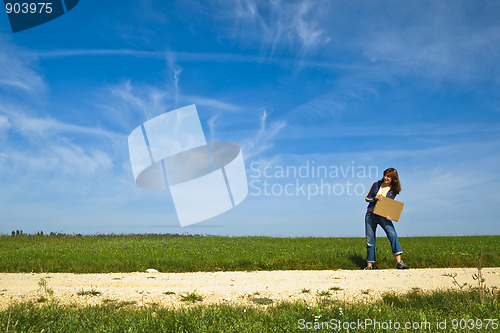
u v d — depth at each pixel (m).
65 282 7.22
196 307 4.91
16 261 9.61
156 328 4.12
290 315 4.54
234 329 4.02
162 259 10.10
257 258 10.26
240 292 6.23
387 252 11.52
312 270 9.00
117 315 4.53
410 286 6.71
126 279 7.57
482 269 8.77
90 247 14.09
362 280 7.33
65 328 3.99
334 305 4.94
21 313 4.36
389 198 9.13
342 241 16.88
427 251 11.66
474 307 4.75
